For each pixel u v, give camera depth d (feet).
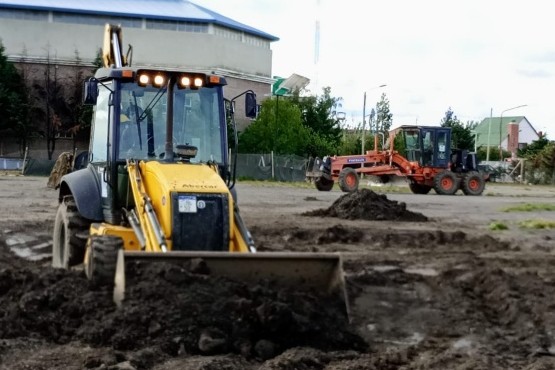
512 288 36.27
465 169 127.85
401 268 43.01
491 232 62.49
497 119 406.41
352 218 69.36
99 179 35.96
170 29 205.46
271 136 187.73
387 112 250.16
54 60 191.11
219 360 23.97
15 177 134.72
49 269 31.50
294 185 140.56
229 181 34.91
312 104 212.64
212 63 205.16
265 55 223.71
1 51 183.62
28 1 194.18
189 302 26.35
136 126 34.37
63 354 24.02
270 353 25.70
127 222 32.89
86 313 27.04
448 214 80.48
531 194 134.72
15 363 23.12
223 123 35.24
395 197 112.37
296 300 27.94
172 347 25.09
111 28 45.91
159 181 30.71
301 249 49.44
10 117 180.65
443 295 35.88
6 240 50.65
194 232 29.76
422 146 124.47
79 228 35.86
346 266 42.98
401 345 28.58
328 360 25.23
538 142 249.96
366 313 32.55
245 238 30.71
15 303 27.86
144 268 27.45
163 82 34.24
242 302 26.68
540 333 30.17
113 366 22.61
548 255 49.55
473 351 27.66
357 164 123.24
